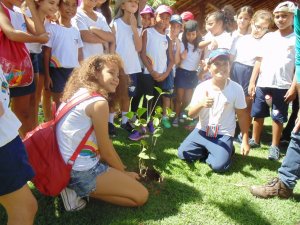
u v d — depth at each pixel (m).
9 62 2.73
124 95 2.86
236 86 3.55
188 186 3.09
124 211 2.67
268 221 2.66
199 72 4.97
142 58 4.44
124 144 3.88
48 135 2.50
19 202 1.98
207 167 3.52
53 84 3.62
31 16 3.28
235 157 3.83
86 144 2.50
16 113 3.18
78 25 3.70
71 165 2.45
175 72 5.08
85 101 2.43
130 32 4.16
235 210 2.77
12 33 2.68
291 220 2.69
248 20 4.45
